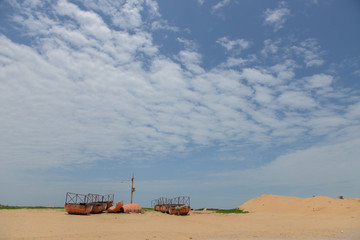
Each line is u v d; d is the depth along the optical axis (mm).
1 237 13938
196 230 20203
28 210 28625
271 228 21719
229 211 41188
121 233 16859
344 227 21125
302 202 40188
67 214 26719
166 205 36969
